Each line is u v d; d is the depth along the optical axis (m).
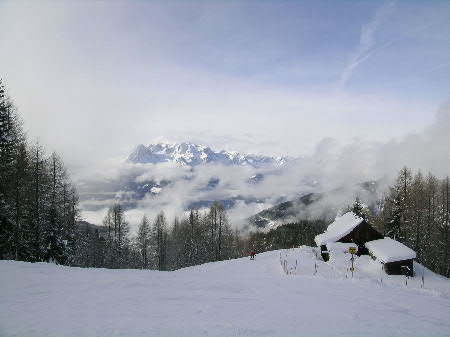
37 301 18.64
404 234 59.12
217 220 81.88
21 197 42.06
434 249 61.66
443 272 60.28
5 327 13.85
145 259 78.25
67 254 48.94
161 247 82.94
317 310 18.38
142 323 14.95
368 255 49.25
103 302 19.02
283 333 14.02
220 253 79.50
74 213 57.25
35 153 44.06
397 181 61.38
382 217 76.81
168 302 19.56
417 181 68.38
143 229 80.44
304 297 22.12
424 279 39.25
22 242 42.84
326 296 22.73
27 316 15.59
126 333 13.48
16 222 40.91
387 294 24.23
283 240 139.75
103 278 27.06
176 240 92.00
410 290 26.39
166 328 14.29
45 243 46.38
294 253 54.66
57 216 47.88
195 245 76.62
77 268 32.59
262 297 21.81
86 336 13.02
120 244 70.25
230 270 43.59
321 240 52.06
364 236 50.53
